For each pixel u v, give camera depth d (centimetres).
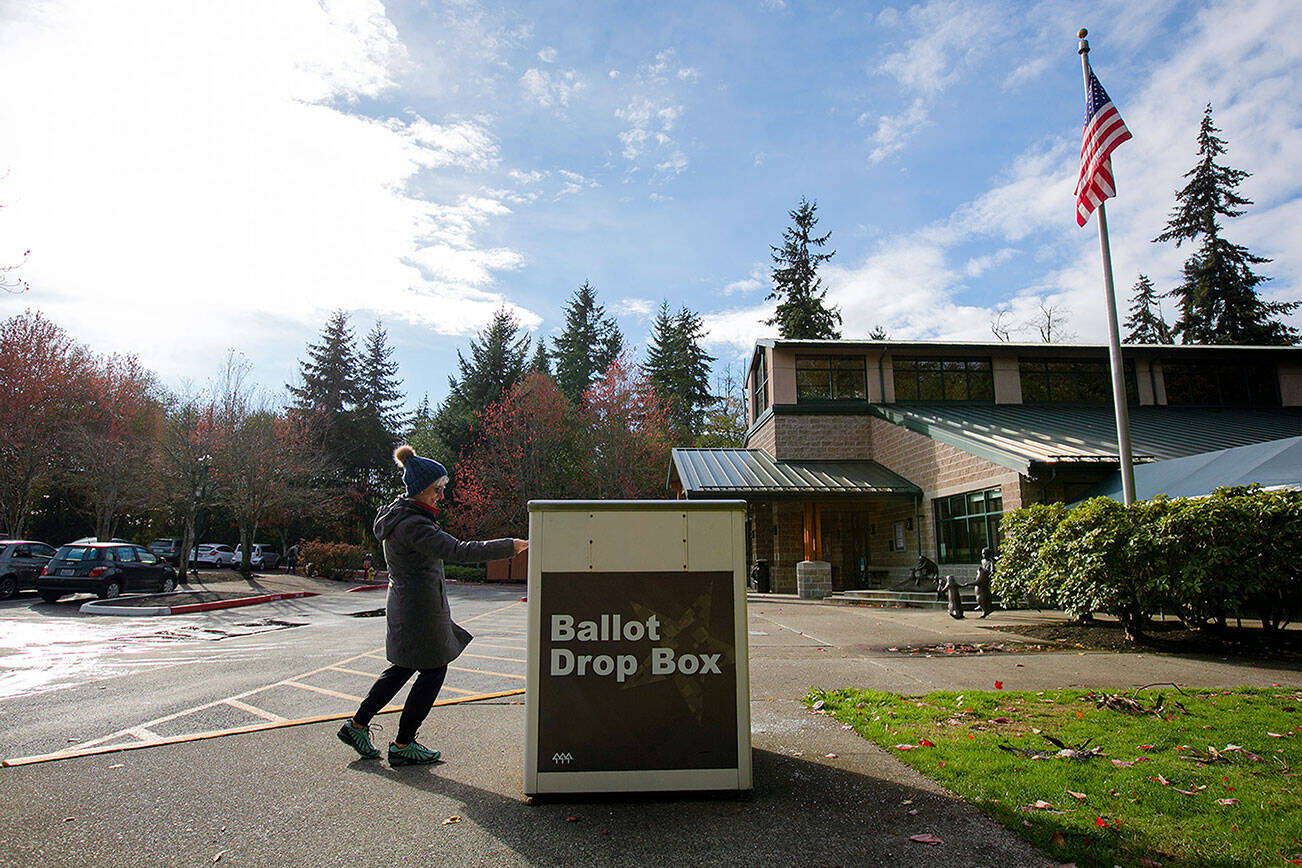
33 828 341
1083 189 1209
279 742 492
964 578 1762
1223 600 846
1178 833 323
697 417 5566
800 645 966
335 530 4528
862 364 2417
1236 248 4175
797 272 5022
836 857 310
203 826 345
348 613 1684
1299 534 804
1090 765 418
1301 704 565
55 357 2952
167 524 3834
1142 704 569
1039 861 303
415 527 427
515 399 3791
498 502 3491
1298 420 2122
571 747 379
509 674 759
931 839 324
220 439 2684
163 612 1614
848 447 2358
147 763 443
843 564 2288
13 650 991
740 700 389
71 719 562
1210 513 838
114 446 2867
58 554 1788
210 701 628
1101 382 2378
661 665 388
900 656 865
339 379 4944
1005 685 675
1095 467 1527
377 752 448
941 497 1902
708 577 397
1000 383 2358
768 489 2034
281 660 869
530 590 391
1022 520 1127
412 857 312
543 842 328
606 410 3734
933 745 464
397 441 5044
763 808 368
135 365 3422
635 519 398
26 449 2781
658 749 381
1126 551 899
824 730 518
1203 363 2377
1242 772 402
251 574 2766
